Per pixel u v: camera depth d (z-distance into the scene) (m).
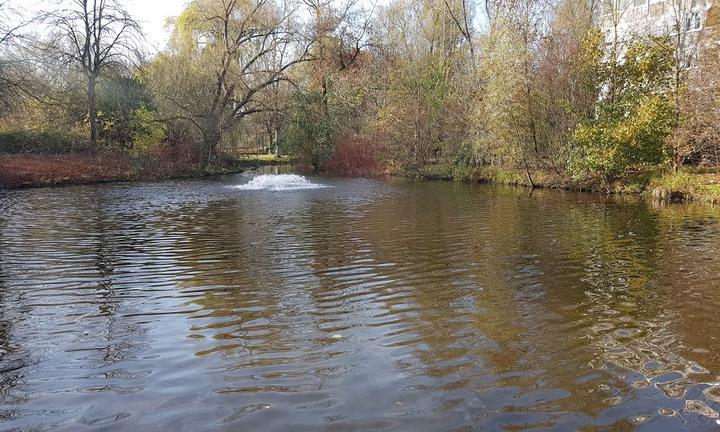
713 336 5.49
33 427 3.84
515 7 23.86
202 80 33.84
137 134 32.19
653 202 17.78
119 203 17.77
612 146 20.17
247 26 34.25
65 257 9.38
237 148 43.50
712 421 3.89
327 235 11.46
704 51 19.53
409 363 4.88
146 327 5.85
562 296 6.93
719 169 19.86
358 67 36.38
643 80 21.02
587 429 3.79
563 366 4.80
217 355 5.09
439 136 30.75
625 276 7.94
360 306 6.54
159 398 4.26
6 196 20.16
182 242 10.72
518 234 11.55
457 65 32.06
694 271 8.20
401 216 14.42
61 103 29.30
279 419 3.93
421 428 3.80
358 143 34.78
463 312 6.30
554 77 23.58
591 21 27.11
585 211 15.55
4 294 7.12
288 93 40.44
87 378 4.62
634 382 4.49
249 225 12.91
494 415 3.97
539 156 24.28
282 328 5.80
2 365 4.89
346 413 4.01
